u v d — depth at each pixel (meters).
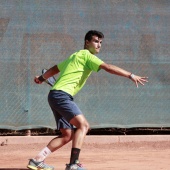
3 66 22.25
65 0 22.61
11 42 22.31
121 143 22.38
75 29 22.62
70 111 13.41
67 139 14.13
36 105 22.38
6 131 22.86
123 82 22.88
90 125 22.58
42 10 22.50
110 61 22.84
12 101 22.25
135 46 23.02
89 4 22.75
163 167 15.96
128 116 22.91
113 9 22.89
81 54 13.73
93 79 22.66
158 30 23.17
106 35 22.84
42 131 23.41
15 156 19.17
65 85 13.60
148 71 23.06
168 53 23.23
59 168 15.73
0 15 22.30
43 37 22.47
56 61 22.50
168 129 23.73
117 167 15.91
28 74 22.36
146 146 21.94
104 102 22.72
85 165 16.44
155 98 23.11
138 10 23.05
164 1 23.25
